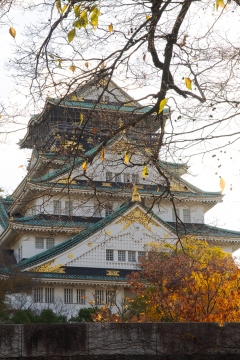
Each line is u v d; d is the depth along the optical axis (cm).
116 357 1054
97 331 1062
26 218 4656
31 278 3956
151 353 1066
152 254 2959
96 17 1026
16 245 5231
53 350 1034
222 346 1083
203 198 5397
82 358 1042
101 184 4766
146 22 1298
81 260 4562
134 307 2702
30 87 1295
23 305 3809
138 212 4709
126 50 1301
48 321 3269
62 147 1418
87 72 1306
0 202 5800
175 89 1432
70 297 4497
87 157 1407
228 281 2044
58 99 1375
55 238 4969
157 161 1448
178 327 1089
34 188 4184
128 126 1372
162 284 2433
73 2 1200
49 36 1244
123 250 4703
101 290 4600
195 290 2058
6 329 1027
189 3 1310
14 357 1014
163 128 1367
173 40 1361
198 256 2722
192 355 1074
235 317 1900
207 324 1096
